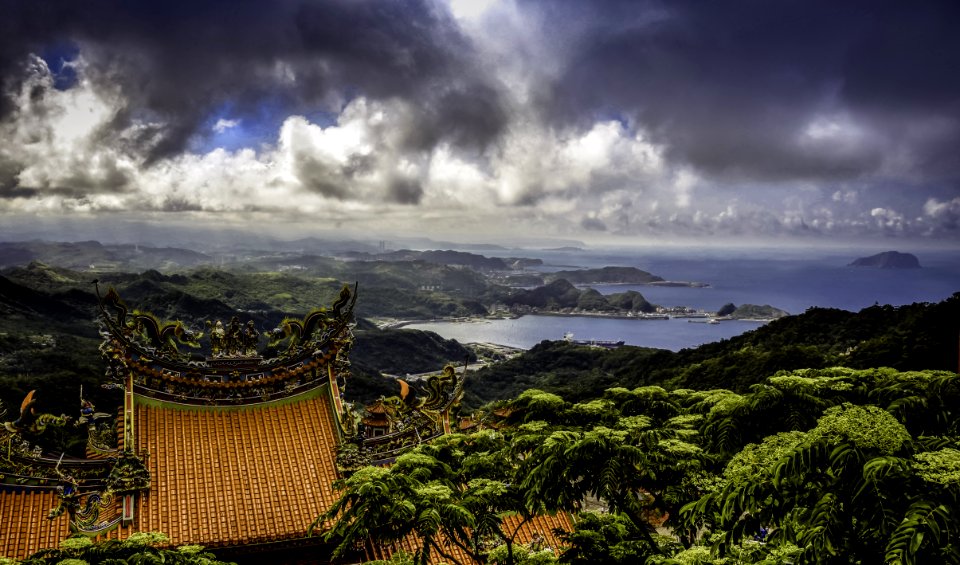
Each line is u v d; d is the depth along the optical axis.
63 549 13.75
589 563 15.35
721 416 14.05
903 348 81.19
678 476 14.66
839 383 13.62
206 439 22.94
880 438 9.82
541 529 22.56
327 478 22.80
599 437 13.73
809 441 10.17
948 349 74.38
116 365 21.97
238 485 21.88
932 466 9.23
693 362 129.75
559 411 16.92
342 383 25.75
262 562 20.78
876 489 9.33
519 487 15.39
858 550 10.02
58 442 39.41
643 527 14.88
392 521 14.00
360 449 22.81
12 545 18.48
